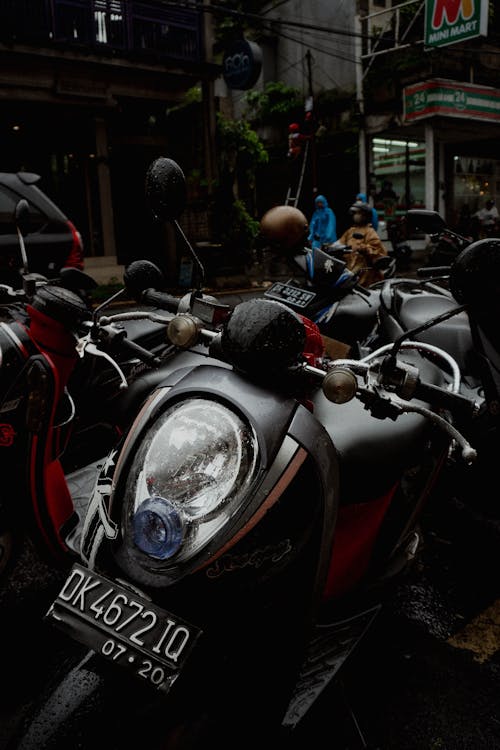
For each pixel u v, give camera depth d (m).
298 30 19.28
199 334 1.66
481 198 19.92
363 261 8.03
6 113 12.85
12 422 2.18
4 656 2.35
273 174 19.84
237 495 1.41
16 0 11.62
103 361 3.22
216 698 1.48
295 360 1.56
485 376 2.75
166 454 1.45
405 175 19.14
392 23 17.53
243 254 14.75
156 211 1.84
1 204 5.71
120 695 1.40
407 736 2.05
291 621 1.57
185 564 1.38
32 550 3.08
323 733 2.01
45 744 1.33
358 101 17.72
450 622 2.66
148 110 14.84
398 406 1.55
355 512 2.02
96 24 12.60
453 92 16.03
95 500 1.67
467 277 1.48
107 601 1.41
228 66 13.89
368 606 2.11
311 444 1.52
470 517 3.38
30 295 2.34
